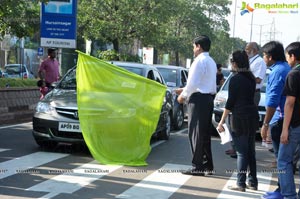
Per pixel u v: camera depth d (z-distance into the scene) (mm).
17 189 6352
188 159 9055
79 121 8500
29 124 13375
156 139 11609
